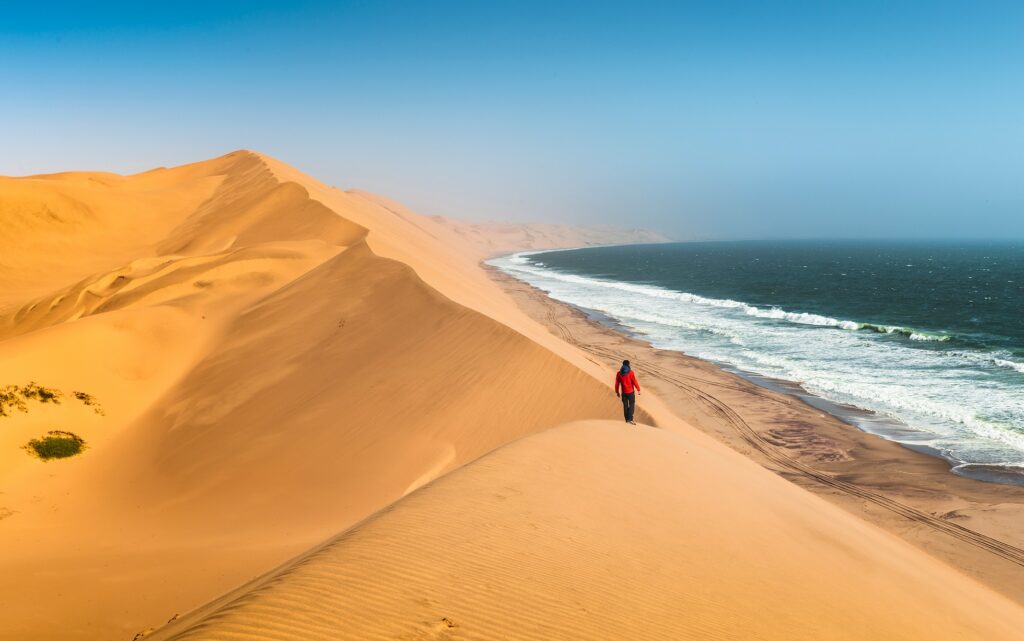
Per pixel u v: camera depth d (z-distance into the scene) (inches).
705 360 1232.2
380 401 708.7
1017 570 473.7
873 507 589.6
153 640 179.8
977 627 289.0
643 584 227.9
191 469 644.1
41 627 301.0
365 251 1315.2
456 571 207.9
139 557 418.3
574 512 280.8
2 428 673.0
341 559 202.5
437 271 1561.3
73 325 900.6
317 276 1258.0
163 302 1229.7
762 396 966.4
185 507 557.6
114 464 685.9
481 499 274.1
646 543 266.5
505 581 207.8
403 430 643.5
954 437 776.9
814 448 751.7
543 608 196.1
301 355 900.0
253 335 1016.2
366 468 572.7
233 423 740.0
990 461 697.6
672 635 197.9
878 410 892.6
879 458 714.8
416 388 722.8
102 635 292.4
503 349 770.8
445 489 280.8
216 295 1266.0
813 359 1246.3
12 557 439.8
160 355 941.8
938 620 277.0
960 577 417.7
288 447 642.2
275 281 1363.2
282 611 169.3
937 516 568.4
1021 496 607.5
